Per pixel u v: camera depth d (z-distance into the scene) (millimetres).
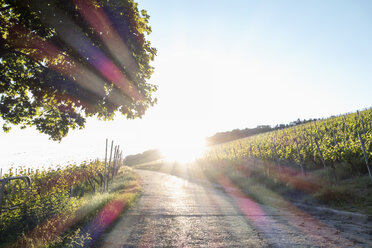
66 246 3900
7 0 4762
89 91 5719
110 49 5520
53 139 7578
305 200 8664
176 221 6164
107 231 5047
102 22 5234
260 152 19750
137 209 7559
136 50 6125
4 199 4664
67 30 4824
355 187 8633
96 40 5430
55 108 7176
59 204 5508
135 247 4141
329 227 5438
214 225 5789
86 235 4539
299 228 5449
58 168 10633
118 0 5262
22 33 5281
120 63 5797
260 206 8617
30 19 5102
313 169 13578
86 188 14305
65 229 4840
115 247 4109
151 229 5332
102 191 12188
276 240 4555
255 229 5410
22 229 4285
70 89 5379
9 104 6914
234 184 15891
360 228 5234
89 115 6773
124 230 5184
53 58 5961
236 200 10250
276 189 11375
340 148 10953
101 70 5578
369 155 9719
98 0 5059
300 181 10734
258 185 12977
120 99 6488
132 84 6508
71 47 5199
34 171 8836
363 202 7184
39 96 6336
